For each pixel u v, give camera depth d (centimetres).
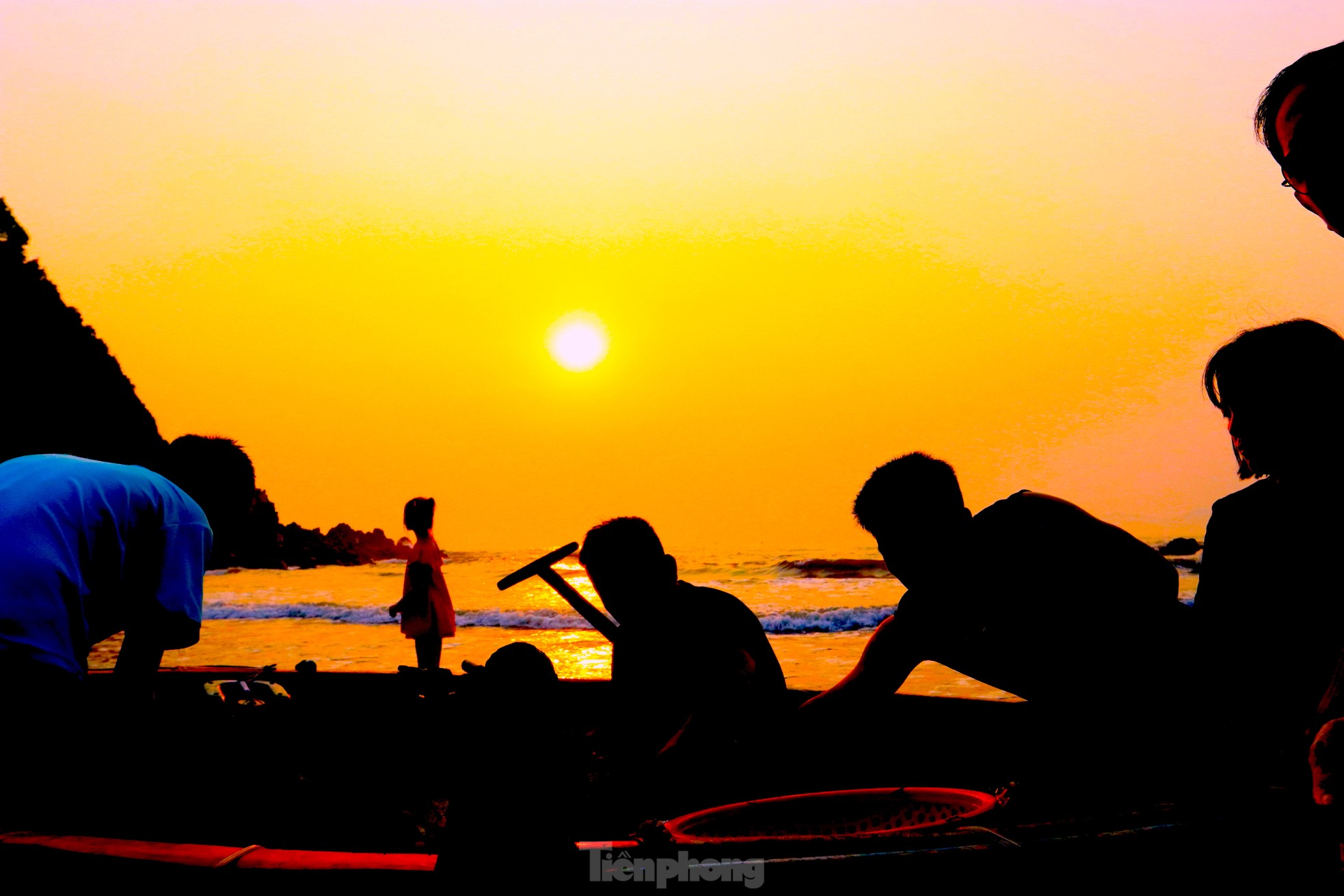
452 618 1010
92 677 360
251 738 313
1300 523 232
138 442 3509
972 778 328
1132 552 263
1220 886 204
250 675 390
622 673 347
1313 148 168
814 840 205
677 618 336
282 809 284
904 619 287
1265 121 183
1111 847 200
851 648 1435
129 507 306
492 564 5394
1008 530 273
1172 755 251
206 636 1792
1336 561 228
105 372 3512
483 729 211
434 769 318
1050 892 196
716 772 302
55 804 270
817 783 324
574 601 340
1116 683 264
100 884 209
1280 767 226
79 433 3350
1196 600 260
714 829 243
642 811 295
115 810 272
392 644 1581
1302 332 223
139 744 291
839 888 193
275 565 4247
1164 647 259
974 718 336
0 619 277
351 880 198
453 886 196
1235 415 228
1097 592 262
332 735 342
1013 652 279
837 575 3294
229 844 261
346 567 4619
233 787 287
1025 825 208
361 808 288
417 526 1000
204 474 333
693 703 320
